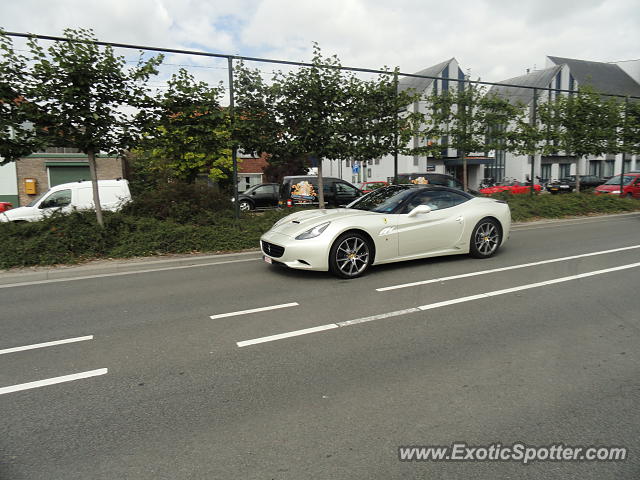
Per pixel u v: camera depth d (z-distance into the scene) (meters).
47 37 7.70
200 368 3.42
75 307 5.19
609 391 2.95
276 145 9.87
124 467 2.24
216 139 9.29
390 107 10.97
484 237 7.39
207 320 4.57
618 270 6.46
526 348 3.69
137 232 8.50
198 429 2.58
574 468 2.19
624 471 2.16
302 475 2.15
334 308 4.88
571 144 15.73
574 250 8.15
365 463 2.24
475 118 15.16
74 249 7.84
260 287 5.89
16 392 3.09
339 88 10.02
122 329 4.36
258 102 9.73
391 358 3.54
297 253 6.04
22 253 7.38
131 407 2.85
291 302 5.15
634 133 16.47
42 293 5.92
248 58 9.57
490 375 3.21
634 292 5.32
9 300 5.59
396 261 6.59
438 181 15.87
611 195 15.86
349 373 3.28
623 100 18.61
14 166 21.66
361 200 7.51
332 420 2.65
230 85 9.44
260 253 8.38
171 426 2.61
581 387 3.01
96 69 7.76
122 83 8.14
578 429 2.52
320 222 6.30
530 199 14.33
